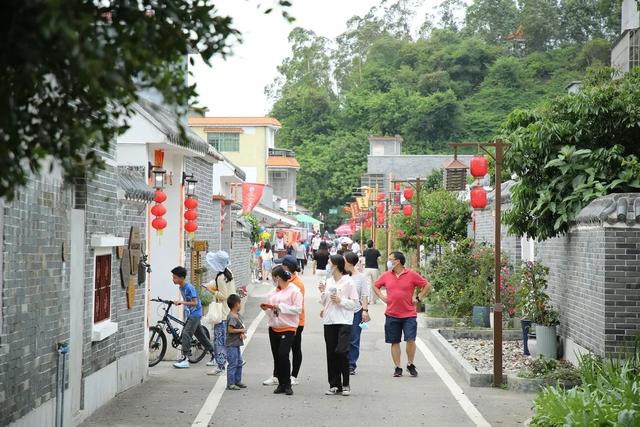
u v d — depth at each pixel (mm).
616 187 19406
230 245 35375
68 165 6227
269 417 14703
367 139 107562
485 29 124625
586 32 115688
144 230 19109
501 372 17875
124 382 17219
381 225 58938
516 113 21656
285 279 17203
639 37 32656
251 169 84312
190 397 16609
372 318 33250
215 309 19453
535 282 21562
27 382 11523
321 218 108875
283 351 16953
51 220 12570
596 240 17406
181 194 24453
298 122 115312
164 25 5977
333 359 17031
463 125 102625
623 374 13672
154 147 21219
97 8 5781
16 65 5488
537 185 20578
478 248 29062
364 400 16375
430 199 39094
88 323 14750
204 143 24203
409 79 114000
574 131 20156
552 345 20906
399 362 19453
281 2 6031
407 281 19453
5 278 10625
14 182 5785
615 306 16578
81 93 6051
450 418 14664
